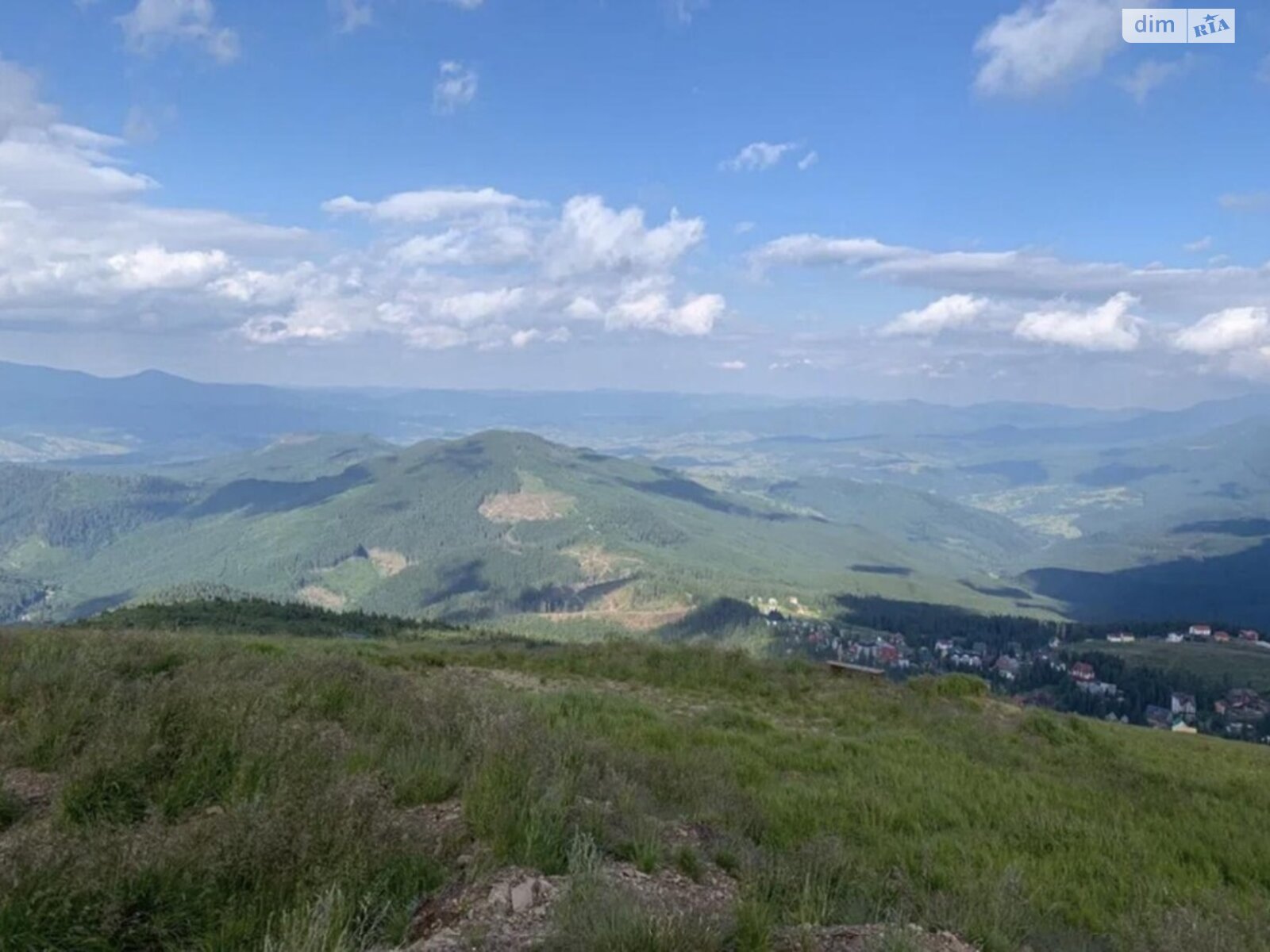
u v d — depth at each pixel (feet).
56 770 20.21
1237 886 23.88
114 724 20.81
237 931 12.48
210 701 23.11
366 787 17.62
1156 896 21.16
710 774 26.55
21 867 12.80
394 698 28.30
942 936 16.20
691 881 17.43
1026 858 23.27
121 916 12.59
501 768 19.63
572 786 19.76
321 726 24.25
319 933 11.75
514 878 15.43
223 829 14.84
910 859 21.75
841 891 17.85
